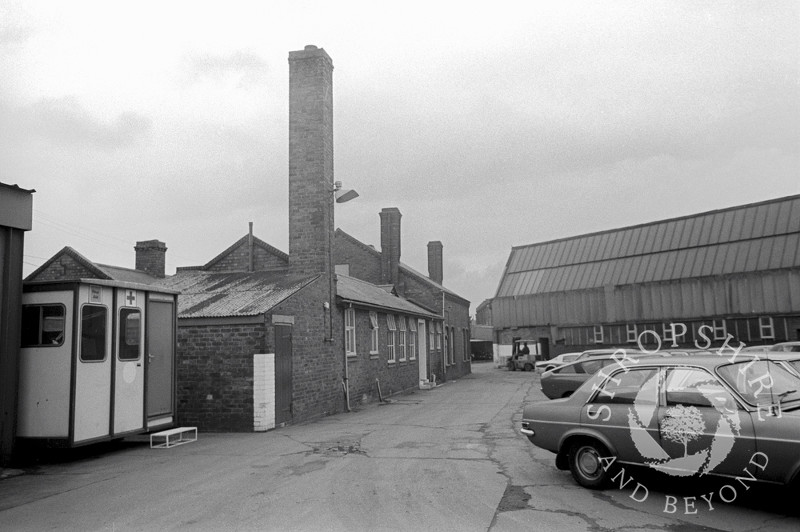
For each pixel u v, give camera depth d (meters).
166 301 12.54
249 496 7.48
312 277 17.14
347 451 10.54
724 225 47.19
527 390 25.27
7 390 9.85
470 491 7.46
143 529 6.27
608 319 50.16
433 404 19.86
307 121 18.02
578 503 6.82
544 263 57.22
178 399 14.21
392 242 37.41
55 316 10.18
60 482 8.68
